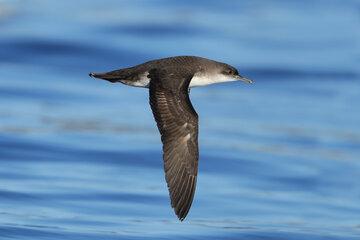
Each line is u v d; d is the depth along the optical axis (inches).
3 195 709.9
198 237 649.0
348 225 703.7
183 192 463.5
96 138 869.8
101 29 1143.6
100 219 673.0
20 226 646.5
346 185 793.6
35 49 1086.4
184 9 1227.2
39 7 1208.8
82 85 1016.2
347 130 917.2
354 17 1226.0
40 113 931.3
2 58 1068.5
